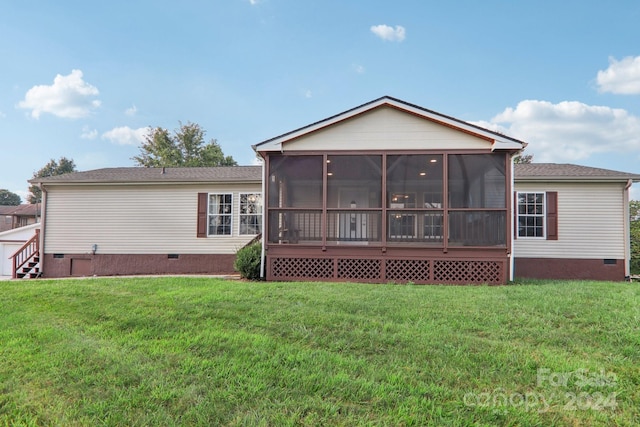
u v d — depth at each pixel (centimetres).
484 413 238
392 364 313
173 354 330
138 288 659
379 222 828
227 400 250
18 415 234
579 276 988
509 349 347
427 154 817
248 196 1132
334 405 244
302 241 832
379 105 830
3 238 1459
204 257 1126
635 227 1405
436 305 517
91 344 358
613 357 329
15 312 493
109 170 1351
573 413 240
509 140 775
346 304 521
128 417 230
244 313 470
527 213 1020
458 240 795
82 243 1145
